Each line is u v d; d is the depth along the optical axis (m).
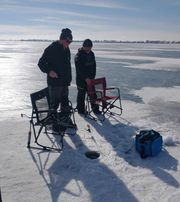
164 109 8.71
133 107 8.64
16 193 3.84
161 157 5.00
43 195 3.80
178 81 14.94
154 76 16.89
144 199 3.73
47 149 5.23
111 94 11.16
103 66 23.22
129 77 16.39
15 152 5.10
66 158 4.89
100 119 7.16
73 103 9.45
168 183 4.12
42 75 16.86
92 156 5.06
